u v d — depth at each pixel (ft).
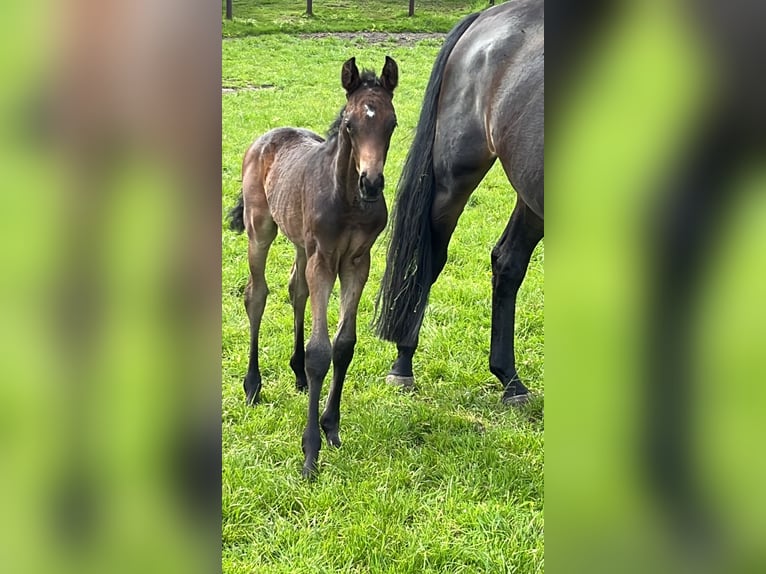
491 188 28.53
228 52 59.62
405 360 15.24
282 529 10.49
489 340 16.98
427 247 15.35
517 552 9.92
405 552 10.00
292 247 22.57
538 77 13.11
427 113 15.44
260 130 36.96
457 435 13.03
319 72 53.16
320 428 13.30
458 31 15.49
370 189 10.98
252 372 14.32
